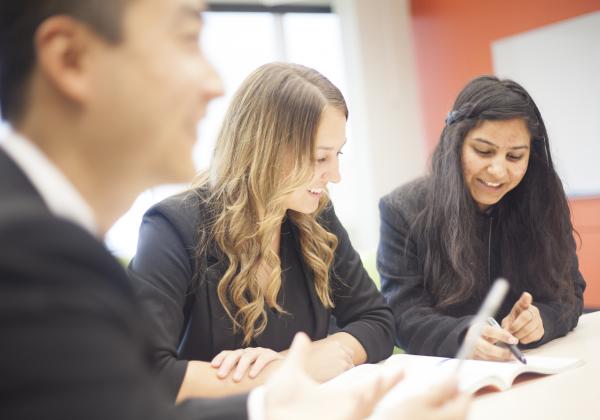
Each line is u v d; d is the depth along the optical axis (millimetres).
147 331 467
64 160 424
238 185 1391
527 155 1677
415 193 1831
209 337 1384
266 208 1368
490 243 1796
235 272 1387
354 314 1561
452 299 1674
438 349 1489
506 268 1779
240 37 5117
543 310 1567
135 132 425
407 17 5266
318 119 1360
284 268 1486
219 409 693
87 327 345
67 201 410
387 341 1487
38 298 330
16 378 324
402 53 5223
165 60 422
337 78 5512
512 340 1292
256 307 1372
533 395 1039
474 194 1721
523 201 1771
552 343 1524
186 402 726
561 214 1767
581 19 4094
